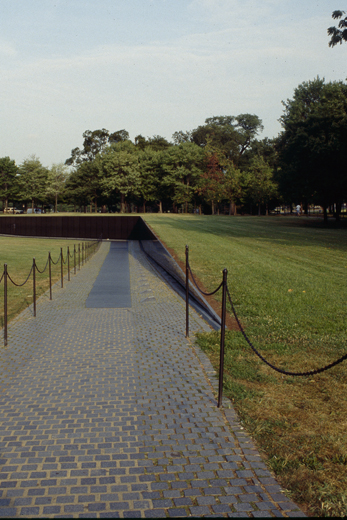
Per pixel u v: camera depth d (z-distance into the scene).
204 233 26.41
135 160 74.19
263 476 3.78
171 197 72.69
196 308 10.42
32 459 4.04
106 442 4.34
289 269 13.72
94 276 16.45
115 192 77.19
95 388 5.73
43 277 16.23
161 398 5.40
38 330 8.66
